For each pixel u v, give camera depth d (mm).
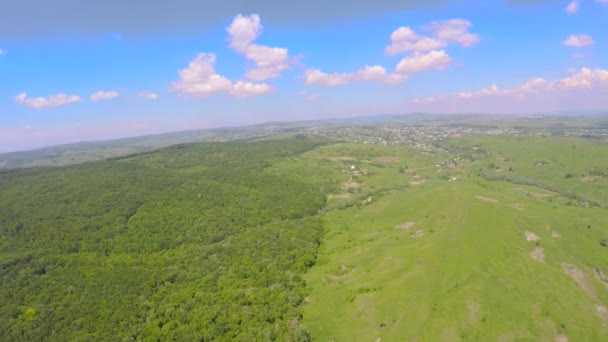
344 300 90000
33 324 81188
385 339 75750
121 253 119438
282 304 90125
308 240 131125
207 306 88562
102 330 79375
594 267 94000
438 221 127000
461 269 91438
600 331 73938
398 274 96875
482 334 73062
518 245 99938
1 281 98375
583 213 125688
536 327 74500
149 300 91500
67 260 111812
